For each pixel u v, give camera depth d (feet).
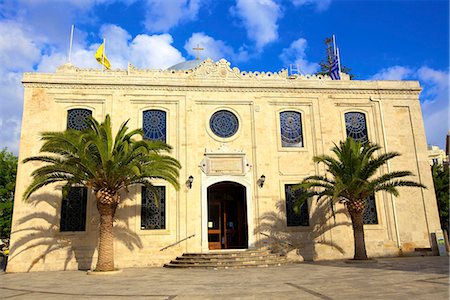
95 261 65.87
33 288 41.81
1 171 106.52
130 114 73.15
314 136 77.00
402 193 75.82
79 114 72.33
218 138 74.23
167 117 74.02
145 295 34.76
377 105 80.23
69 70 74.54
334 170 65.26
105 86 73.36
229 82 76.89
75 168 55.36
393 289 34.12
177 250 67.97
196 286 40.06
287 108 77.87
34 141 68.74
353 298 30.17
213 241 75.46
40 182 55.16
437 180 93.25
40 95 71.00
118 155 55.98
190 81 75.77
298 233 71.82
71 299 33.53
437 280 39.17
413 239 73.87
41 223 65.92
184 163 71.97
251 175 73.41
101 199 56.54
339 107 79.36
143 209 69.62
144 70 75.25
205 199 70.90
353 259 64.39
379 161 62.39
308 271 51.90
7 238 114.42
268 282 41.70
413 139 79.15
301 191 74.18
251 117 76.28
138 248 67.31
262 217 71.46
